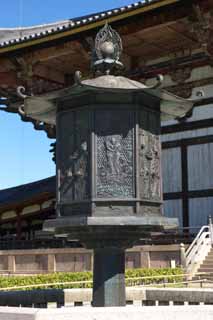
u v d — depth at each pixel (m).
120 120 9.76
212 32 29.78
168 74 34.50
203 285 21.09
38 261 30.08
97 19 30.66
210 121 32.62
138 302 11.88
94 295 9.71
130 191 9.65
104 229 9.39
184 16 29.66
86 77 37.50
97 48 10.29
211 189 32.09
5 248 36.03
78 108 9.92
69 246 31.34
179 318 8.10
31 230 43.47
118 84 9.54
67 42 33.47
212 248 25.67
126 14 29.95
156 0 28.58
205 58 31.12
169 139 34.22
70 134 10.04
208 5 28.72
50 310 8.06
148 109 10.08
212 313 8.24
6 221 43.59
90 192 9.58
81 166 9.78
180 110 10.77
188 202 32.94
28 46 34.56
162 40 33.56
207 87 33.00
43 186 45.03
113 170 9.64
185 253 25.03
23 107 10.65
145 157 9.91
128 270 23.41
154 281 21.42
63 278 22.84
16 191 47.47
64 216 9.95
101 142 9.70
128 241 9.66
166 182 34.00
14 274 30.39
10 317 8.05
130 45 34.44
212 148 32.41
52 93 9.88
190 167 33.16
